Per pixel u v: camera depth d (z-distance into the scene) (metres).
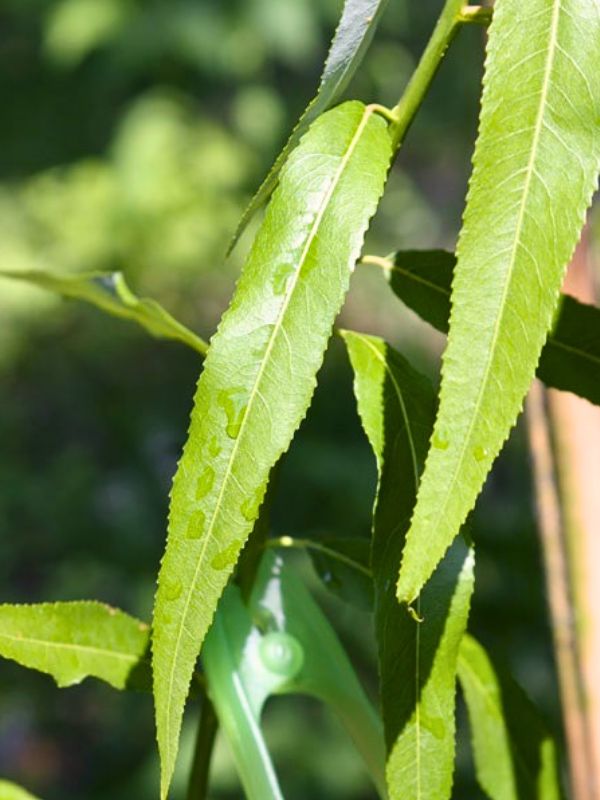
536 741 0.48
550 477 0.55
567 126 0.37
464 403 0.37
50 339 3.16
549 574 0.55
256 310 0.38
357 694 0.45
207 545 0.38
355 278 3.21
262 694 0.44
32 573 2.59
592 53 0.38
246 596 0.45
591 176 0.37
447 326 0.44
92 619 0.45
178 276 3.24
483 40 0.55
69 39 3.25
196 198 3.24
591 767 0.54
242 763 0.43
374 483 2.26
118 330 3.18
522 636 0.97
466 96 3.20
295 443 2.49
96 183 3.25
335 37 0.39
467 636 0.48
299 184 0.39
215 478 0.38
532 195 0.37
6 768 2.11
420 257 0.44
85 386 3.12
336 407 2.69
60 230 3.22
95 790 2.08
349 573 0.47
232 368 0.38
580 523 0.54
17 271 0.50
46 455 2.99
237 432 0.38
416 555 0.36
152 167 3.24
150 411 3.08
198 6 3.28
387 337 3.12
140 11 3.29
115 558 2.58
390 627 0.41
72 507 2.67
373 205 0.39
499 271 0.37
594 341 0.44
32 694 2.20
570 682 0.54
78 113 3.48
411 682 0.40
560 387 0.44
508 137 0.37
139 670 0.45
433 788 0.40
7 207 3.31
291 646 0.45
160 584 0.38
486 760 0.48
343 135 0.39
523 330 0.37
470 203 0.37
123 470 2.91
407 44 3.43
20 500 2.67
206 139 3.30
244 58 3.28
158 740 0.37
